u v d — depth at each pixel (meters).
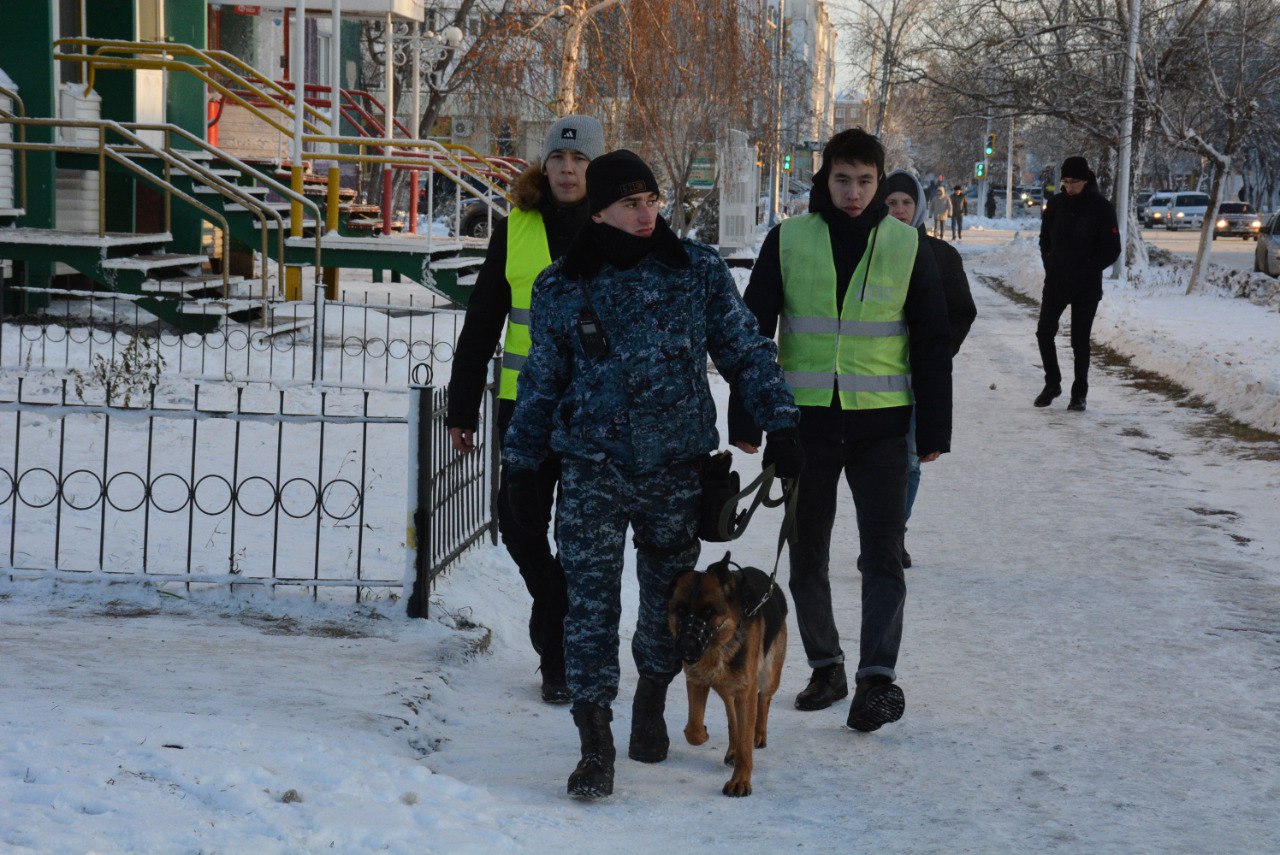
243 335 13.41
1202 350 16.20
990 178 86.44
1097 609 6.68
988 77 29.36
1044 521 8.67
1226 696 5.38
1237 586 7.12
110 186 16.39
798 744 4.82
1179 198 61.97
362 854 3.54
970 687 5.50
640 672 4.59
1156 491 9.59
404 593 6.13
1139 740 4.86
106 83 17.20
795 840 3.89
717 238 29.56
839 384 5.06
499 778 4.39
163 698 4.74
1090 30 28.50
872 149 5.06
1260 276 27.55
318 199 18.81
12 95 14.18
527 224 5.09
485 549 7.50
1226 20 27.47
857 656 6.00
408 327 15.09
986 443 11.47
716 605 4.08
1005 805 4.21
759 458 10.78
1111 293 26.22
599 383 4.22
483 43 25.22
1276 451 10.98
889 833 3.96
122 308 14.88
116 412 6.26
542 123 24.12
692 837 3.90
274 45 24.72
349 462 9.16
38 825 3.39
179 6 18.91
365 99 30.23
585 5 21.84
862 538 5.09
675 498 4.29
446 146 19.61
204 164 17.77
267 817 3.66
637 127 24.36
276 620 6.00
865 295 5.05
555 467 4.85
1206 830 4.02
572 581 4.33
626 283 4.22
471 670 5.69
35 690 4.71
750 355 4.36
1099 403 13.77
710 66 24.39
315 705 4.79
